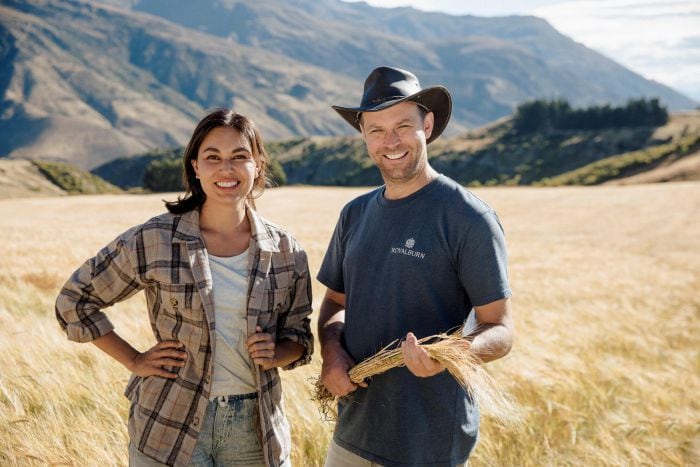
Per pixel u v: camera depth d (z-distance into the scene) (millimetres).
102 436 3582
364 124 2623
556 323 7465
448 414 2531
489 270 2432
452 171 153750
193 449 2453
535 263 15219
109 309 6566
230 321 2531
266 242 2604
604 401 5148
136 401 2555
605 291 10891
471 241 2447
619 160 104688
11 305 6949
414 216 2553
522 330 6793
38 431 3510
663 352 7020
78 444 3428
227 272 2555
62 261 11461
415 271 2527
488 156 156250
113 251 2484
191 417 2465
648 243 23859
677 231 28656
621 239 25094
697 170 88750
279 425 2639
